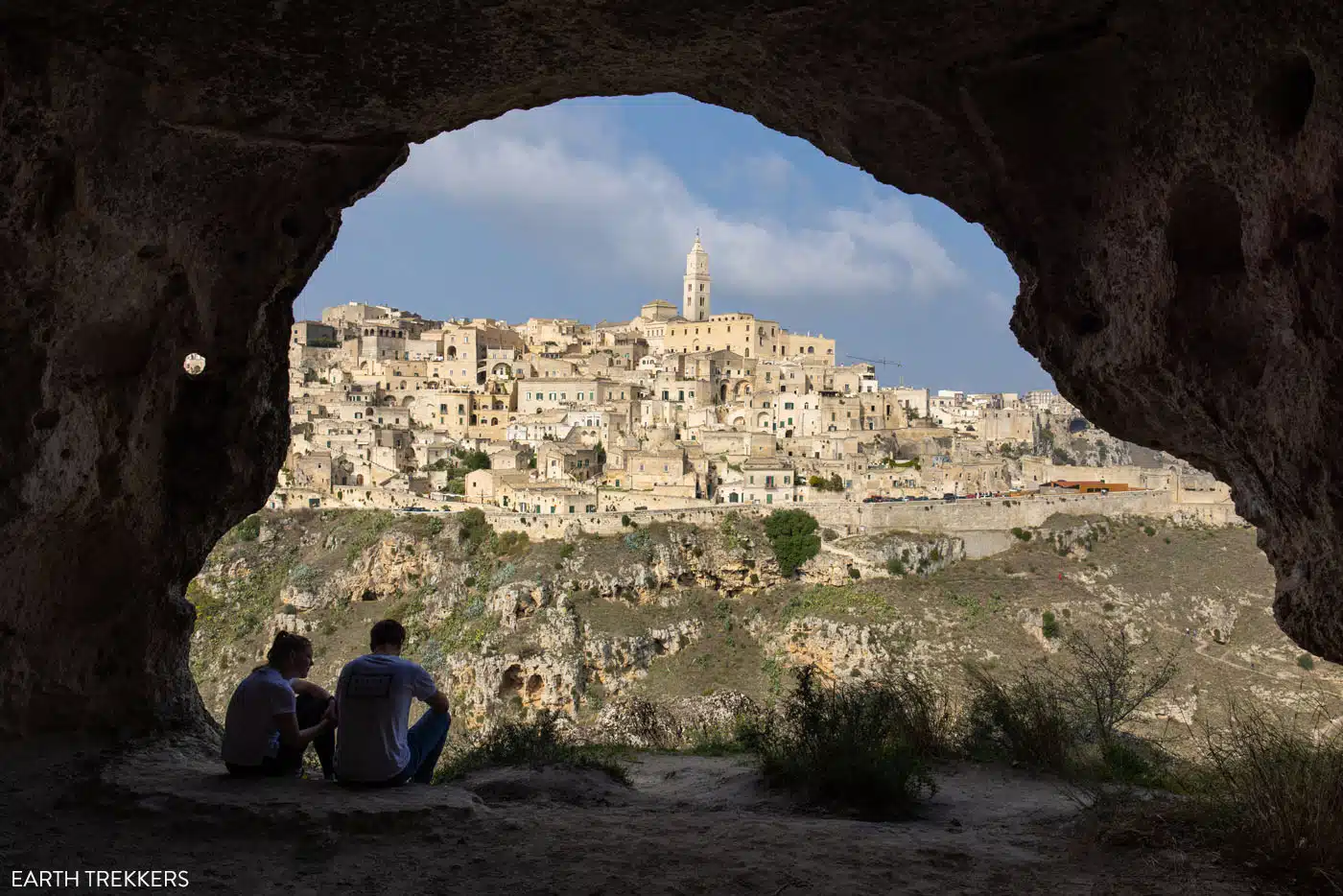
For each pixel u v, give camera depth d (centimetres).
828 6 704
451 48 766
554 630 6084
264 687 782
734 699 2788
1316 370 600
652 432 10556
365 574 6981
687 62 817
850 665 5950
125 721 921
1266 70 581
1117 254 779
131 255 812
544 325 17350
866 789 788
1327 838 562
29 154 693
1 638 814
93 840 636
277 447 1062
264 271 946
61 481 805
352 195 953
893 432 11888
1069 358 874
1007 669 5703
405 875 591
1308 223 586
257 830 655
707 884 574
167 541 962
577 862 611
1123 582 6512
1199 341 718
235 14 700
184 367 934
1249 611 6119
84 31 688
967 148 840
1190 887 544
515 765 1020
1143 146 708
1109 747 940
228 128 816
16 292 729
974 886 568
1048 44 715
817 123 910
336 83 798
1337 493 614
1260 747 691
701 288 19225
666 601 6581
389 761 741
